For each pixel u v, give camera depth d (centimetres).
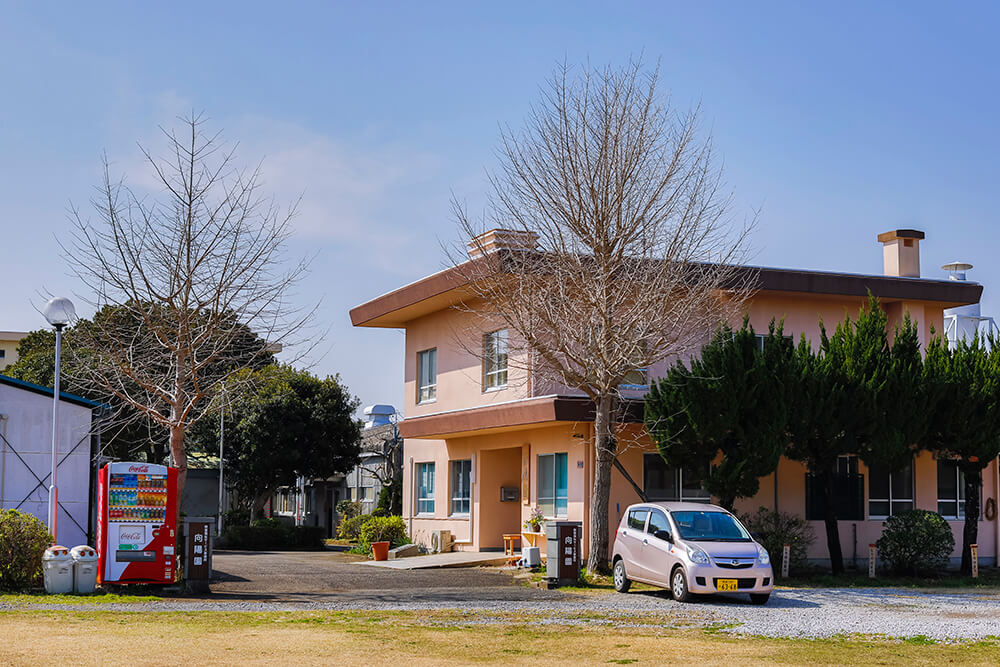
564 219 2272
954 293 2886
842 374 2439
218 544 4303
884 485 2750
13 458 2331
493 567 2620
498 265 2317
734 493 2331
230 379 2455
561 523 2122
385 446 4559
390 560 2864
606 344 2212
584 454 2522
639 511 2009
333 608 1658
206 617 1489
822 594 2030
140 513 1869
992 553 2803
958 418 2498
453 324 3062
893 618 1617
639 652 1212
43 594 1761
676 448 2364
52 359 4178
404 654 1164
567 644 1271
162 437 3831
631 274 2261
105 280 2134
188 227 2164
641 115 2295
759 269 2622
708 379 2288
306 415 4672
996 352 2550
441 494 3244
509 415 2580
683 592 1791
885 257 3094
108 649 1148
